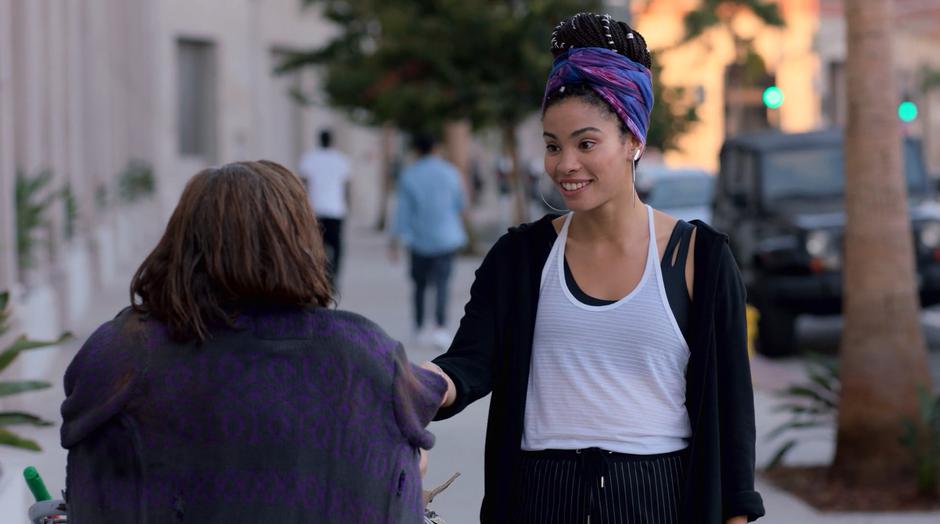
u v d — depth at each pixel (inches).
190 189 115.3
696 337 139.0
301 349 112.2
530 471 141.5
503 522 142.3
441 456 371.9
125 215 1026.1
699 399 138.9
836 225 570.3
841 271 566.3
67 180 697.6
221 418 109.7
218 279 112.3
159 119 1201.4
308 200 117.6
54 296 535.5
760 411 454.6
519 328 142.0
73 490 112.3
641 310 139.0
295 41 1621.6
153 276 114.1
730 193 645.3
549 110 139.2
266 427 110.0
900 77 2266.2
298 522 109.9
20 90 511.5
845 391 352.2
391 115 1015.0
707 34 1328.7
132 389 110.1
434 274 580.7
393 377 114.0
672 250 141.0
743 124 1296.8
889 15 351.6
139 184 1099.3
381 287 863.1
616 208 140.7
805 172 631.2
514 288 143.2
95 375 111.2
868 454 347.9
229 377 110.4
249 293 112.5
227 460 109.7
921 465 333.1
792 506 328.8
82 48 791.7
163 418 109.9
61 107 653.3
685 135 1002.7
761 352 592.1
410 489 114.4
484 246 1263.5
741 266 618.2
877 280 349.1
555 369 140.8
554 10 956.6
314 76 1646.2
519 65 970.1
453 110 1013.8
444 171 577.3
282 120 1638.8
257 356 111.3
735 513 139.0
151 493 109.8
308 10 1519.4
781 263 570.9
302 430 110.5
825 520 315.6
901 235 350.6
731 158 668.7
